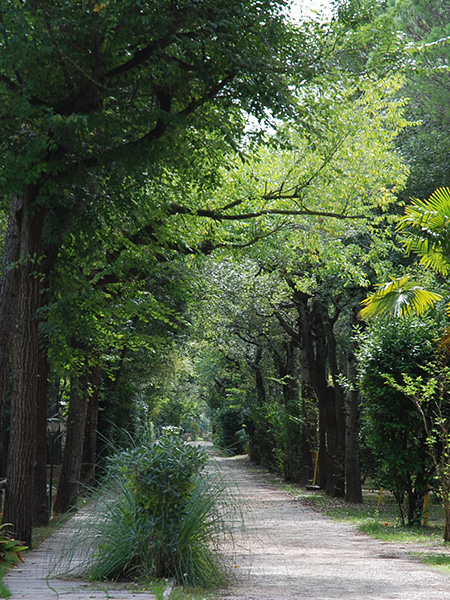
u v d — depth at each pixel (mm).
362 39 13531
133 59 10453
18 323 11008
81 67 10359
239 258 18125
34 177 10297
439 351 14688
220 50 10094
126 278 16000
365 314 13898
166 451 8211
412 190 20984
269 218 17266
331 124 14289
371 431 16594
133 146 10891
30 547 10500
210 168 13219
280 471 38594
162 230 14922
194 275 20031
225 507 8617
